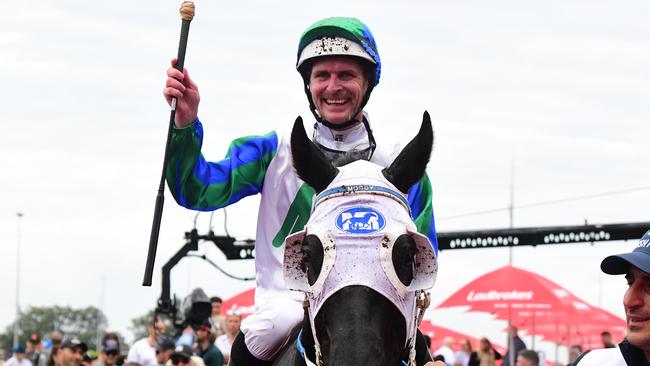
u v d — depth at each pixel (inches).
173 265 381.1
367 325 128.1
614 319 547.8
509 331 496.7
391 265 132.4
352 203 137.3
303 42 171.5
